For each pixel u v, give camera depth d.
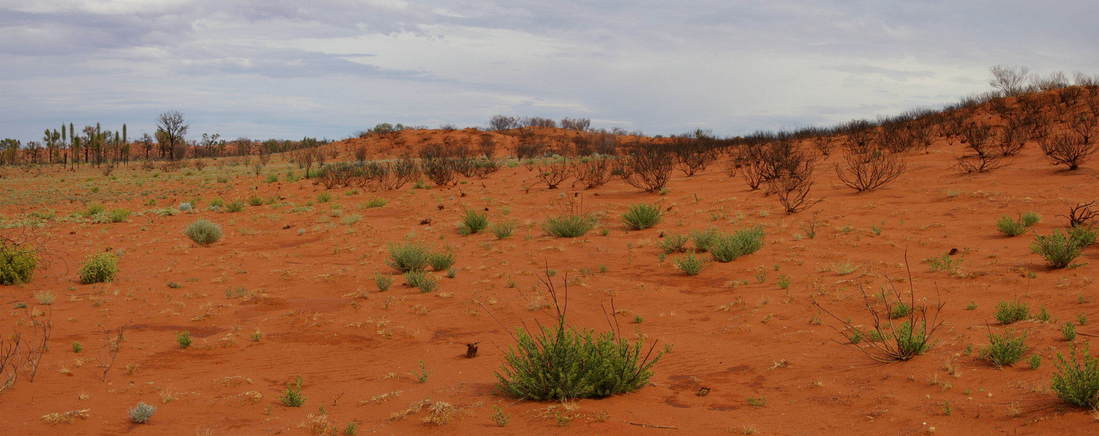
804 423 5.77
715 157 37.50
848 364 7.34
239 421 6.36
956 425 5.34
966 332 7.89
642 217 19.42
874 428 5.49
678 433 5.62
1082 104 36.88
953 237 14.66
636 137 94.94
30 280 14.61
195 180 52.75
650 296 11.89
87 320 10.95
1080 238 12.47
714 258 14.45
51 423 6.06
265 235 22.39
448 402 6.77
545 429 5.80
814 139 43.34
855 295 10.38
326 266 16.23
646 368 7.09
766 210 20.50
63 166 97.31
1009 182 21.11
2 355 8.66
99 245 20.83
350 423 6.18
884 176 25.02
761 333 9.06
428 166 43.72
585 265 14.95
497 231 19.14
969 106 45.78
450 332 10.21
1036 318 8.12
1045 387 5.79
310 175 46.62
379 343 9.69
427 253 15.85
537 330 10.04
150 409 6.34
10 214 35.53
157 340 9.77
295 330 10.36
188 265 16.88
